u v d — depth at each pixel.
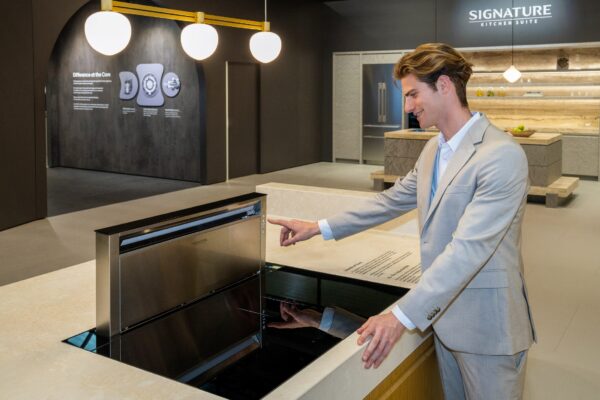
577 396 3.26
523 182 1.56
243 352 1.57
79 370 1.43
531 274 5.47
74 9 7.81
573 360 3.70
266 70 11.84
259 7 11.48
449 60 1.60
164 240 1.84
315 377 1.37
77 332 1.70
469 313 1.67
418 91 1.65
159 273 1.83
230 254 2.14
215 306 1.96
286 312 1.90
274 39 4.16
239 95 11.31
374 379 1.60
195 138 10.77
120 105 11.78
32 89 7.39
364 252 2.70
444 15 12.07
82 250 6.16
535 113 12.08
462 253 1.50
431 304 1.47
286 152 12.66
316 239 2.95
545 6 11.16
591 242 6.61
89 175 11.74
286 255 2.63
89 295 2.04
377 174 10.24
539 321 4.33
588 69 11.28
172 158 11.16
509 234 1.66
